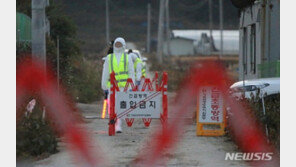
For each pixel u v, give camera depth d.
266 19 45.94
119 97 30.81
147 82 32.12
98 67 76.62
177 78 82.00
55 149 25.91
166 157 24.81
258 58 49.47
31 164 23.23
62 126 32.34
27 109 26.50
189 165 23.12
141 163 23.48
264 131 25.73
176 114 43.75
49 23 56.22
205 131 30.88
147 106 30.84
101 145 27.92
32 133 24.97
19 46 37.59
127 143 28.55
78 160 24.19
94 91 60.12
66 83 42.84
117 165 23.12
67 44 58.50
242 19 58.41
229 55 173.75
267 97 34.22
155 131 33.00
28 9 54.47
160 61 140.12
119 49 32.00
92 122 37.69
